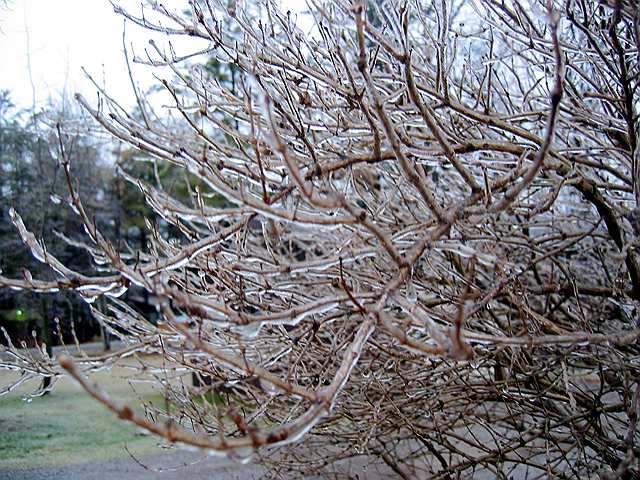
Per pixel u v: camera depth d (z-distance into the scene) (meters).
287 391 1.64
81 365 2.86
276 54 2.93
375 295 2.21
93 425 8.96
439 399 3.89
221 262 2.93
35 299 14.16
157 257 2.77
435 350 1.63
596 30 3.43
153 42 3.21
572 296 4.05
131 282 2.26
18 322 14.09
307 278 3.78
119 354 2.93
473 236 3.08
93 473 6.77
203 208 2.55
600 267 5.36
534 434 3.80
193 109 3.50
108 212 18.05
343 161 2.63
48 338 12.91
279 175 3.11
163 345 3.01
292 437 1.46
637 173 3.06
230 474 6.53
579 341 2.37
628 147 3.75
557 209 4.89
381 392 3.81
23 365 2.80
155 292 1.75
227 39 3.17
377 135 2.57
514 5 3.29
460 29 3.88
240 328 1.91
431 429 3.94
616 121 3.73
